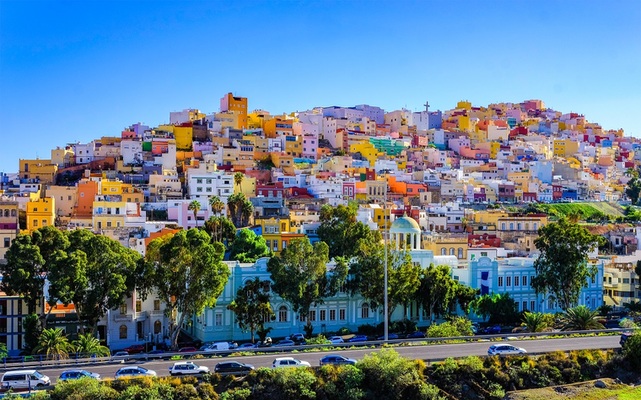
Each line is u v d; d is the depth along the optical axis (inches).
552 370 4367.6
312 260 5693.9
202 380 3954.2
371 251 6097.4
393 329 5989.2
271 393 3922.2
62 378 3907.5
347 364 4156.0
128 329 5561.0
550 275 6594.5
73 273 5073.8
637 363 4448.8
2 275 5762.8
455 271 6771.7
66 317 5511.8
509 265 7027.6
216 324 5782.5
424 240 7829.7
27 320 5128.0
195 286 5275.6
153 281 5378.9
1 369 4173.2
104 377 3964.1
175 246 5295.3
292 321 5959.6
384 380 4047.7
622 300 7406.5
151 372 3988.7
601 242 7022.6
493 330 6003.9
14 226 7701.8
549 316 5654.5
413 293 6043.3
